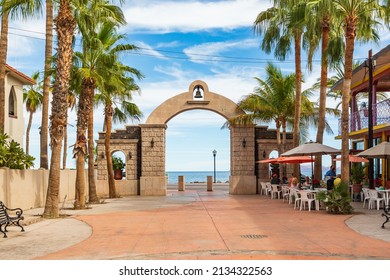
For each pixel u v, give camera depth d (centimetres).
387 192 1925
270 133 3256
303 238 1224
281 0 2320
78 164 2170
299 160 2600
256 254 1010
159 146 3209
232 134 3225
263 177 3209
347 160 1831
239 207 2175
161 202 2548
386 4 1731
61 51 1811
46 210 1794
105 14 2355
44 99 2527
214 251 1051
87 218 1766
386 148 1875
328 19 2258
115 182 3192
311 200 1953
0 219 1309
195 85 3238
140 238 1262
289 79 2933
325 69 2470
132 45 2525
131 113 3162
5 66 2478
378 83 2747
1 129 2173
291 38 2781
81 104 2220
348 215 1741
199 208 2145
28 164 2064
